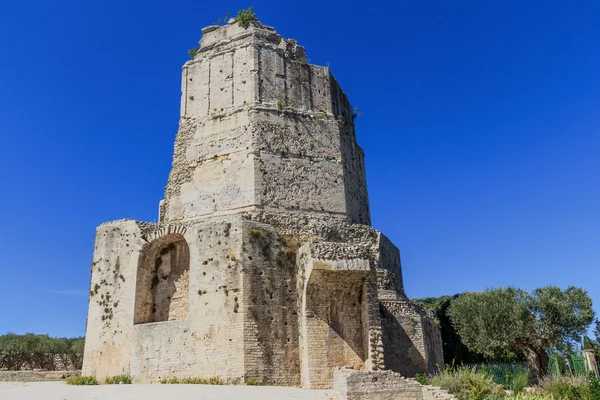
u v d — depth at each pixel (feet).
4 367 147.74
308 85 122.42
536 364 126.62
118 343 97.19
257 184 106.73
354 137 134.72
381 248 114.83
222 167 111.34
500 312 128.06
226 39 124.77
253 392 74.54
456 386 78.84
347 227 109.19
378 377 73.00
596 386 80.64
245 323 87.30
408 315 105.50
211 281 92.38
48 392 75.36
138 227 103.45
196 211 110.32
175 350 91.15
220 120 116.16
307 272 89.15
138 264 100.99
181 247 104.27
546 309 126.62
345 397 70.44
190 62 125.90
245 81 117.50
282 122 114.73
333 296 90.38
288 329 90.38
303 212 108.88
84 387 83.35
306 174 112.37
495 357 155.84
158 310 101.55
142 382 91.91
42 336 173.88
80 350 163.12
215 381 85.20
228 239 93.91
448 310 149.48
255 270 91.71
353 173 126.21
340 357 87.40
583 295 132.05
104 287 102.53
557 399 80.23
